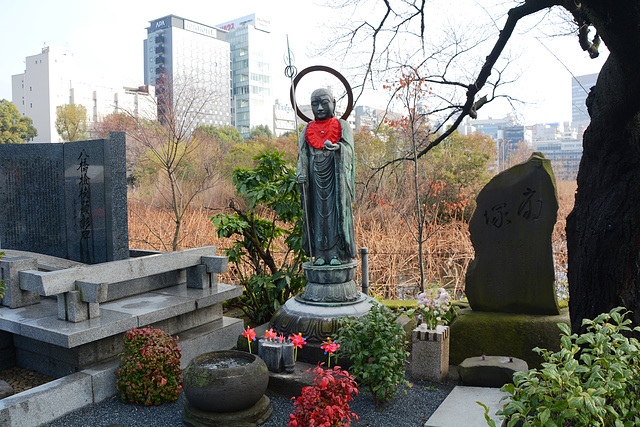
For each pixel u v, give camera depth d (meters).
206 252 7.25
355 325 4.98
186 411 4.82
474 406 4.83
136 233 13.27
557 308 5.99
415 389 5.42
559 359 2.93
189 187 15.89
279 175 7.73
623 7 2.99
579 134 33.06
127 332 5.43
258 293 7.80
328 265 6.14
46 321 5.50
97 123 27.16
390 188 14.02
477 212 6.32
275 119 62.16
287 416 4.88
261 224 7.86
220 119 49.56
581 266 4.01
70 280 5.50
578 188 4.16
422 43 7.64
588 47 5.85
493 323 6.03
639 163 3.64
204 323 7.00
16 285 6.07
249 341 5.52
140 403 5.18
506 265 6.18
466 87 6.70
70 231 7.54
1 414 4.43
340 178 6.03
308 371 4.92
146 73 51.91
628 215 3.67
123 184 7.11
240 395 4.60
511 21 5.62
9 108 29.27
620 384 2.58
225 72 51.84
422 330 5.68
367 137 15.38
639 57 3.20
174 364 5.26
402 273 10.82
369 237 11.73
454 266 10.89
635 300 3.76
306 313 5.86
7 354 6.19
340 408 3.85
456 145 16.98
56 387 4.91
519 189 6.08
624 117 3.60
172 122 11.42
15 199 8.14
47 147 7.69
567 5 5.04
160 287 7.07
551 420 2.63
